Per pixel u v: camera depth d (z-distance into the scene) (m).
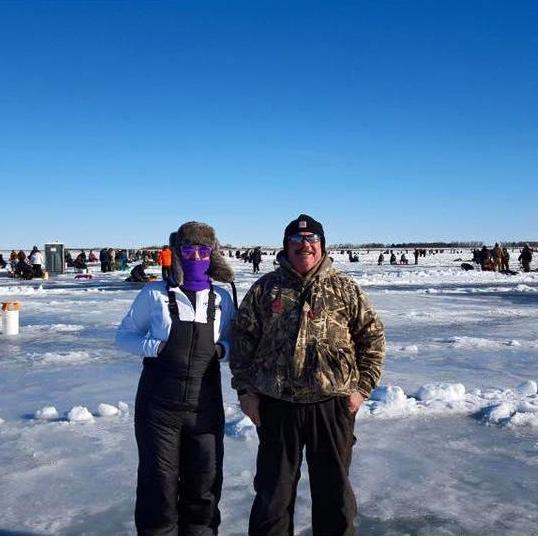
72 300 21.17
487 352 10.50
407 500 4.24
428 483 4.54
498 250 42.69
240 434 5.61
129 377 8.30
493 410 6.29
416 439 5.58
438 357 9.99
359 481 4.57
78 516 3.96
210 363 3.29
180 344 3.22
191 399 3.22
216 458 3.31
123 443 5.41
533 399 6.87
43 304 19.66
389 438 5.60
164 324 3.22
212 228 3.37
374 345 3.21
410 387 7.67
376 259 87.69
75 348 10.88
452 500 4.24
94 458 5.03
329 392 3.05
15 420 6.14
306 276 3.16
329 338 3.09
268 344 3.13
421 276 38.00
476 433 5.77
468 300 21.48
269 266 54.53
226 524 3.84
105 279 36.34
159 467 3.20
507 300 21.55
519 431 5.83
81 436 5.61
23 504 4.14
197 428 3.25
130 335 3.33
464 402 6.71
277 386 3.07
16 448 5.27
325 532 3.08
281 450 3.11
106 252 45.78
